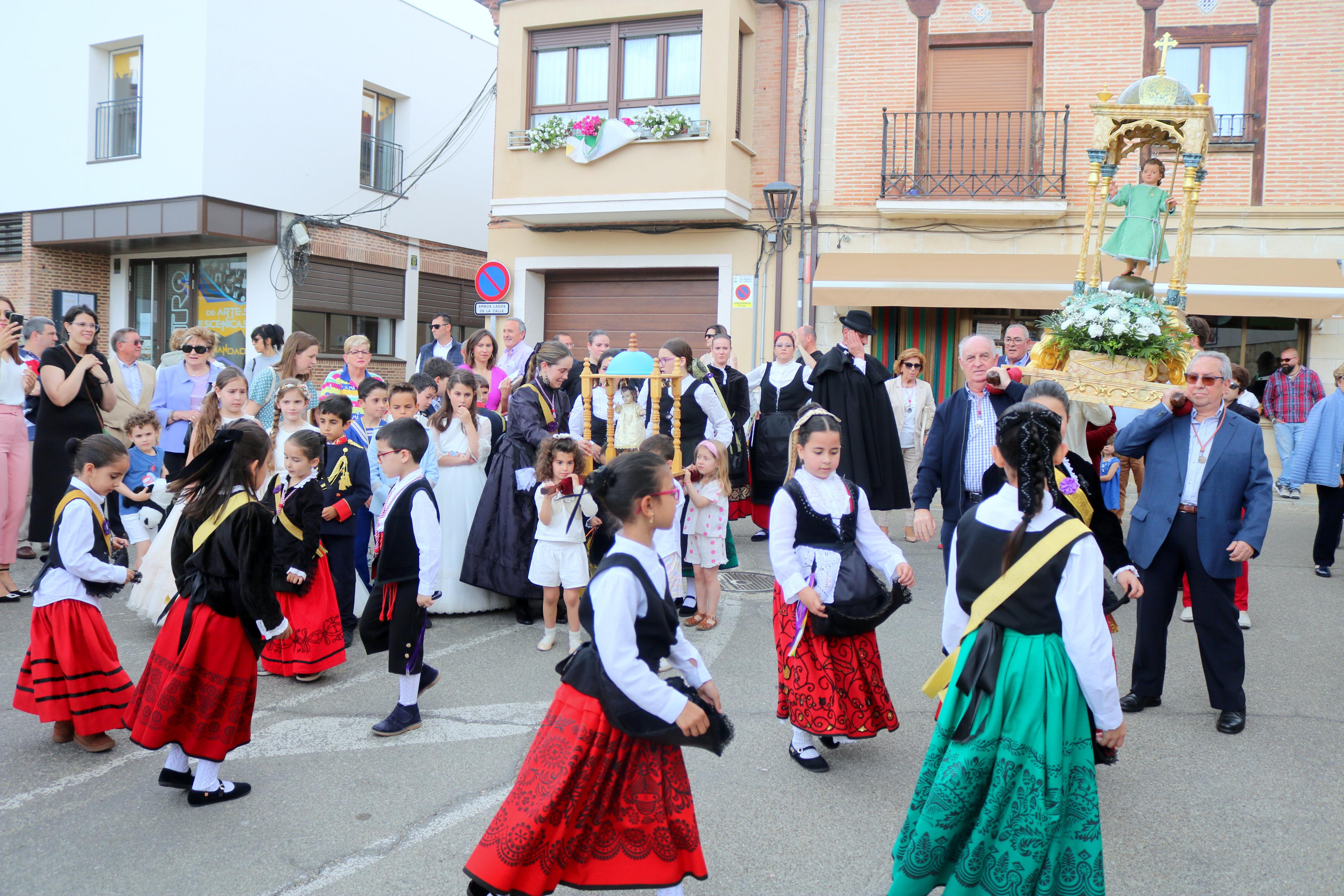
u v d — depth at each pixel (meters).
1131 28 12.31
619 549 2.78
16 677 5.20
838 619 3.92
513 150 13.55
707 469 6.15
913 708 4.95
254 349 15.90
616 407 6.57
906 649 5.93
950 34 12.73
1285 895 3.19
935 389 13.13
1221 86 12.24
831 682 4.04
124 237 15.46
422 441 4.55
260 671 5.53
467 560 6.49
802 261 13.17
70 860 3.35
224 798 3.82
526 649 5.94
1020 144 12.61
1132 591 3.63
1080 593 2.72
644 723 2.66
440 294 19.16
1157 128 7.53
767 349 13.33
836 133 13.08
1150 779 4.10
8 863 3.32
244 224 15.34
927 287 12.19
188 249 16.52
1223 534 4.62
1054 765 2.67
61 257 16.81
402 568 4.49
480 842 2.89
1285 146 12.09
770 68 13.29
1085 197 12.45
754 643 6.02
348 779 4.04
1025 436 2.82
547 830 2.67
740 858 3.42
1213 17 12.16
